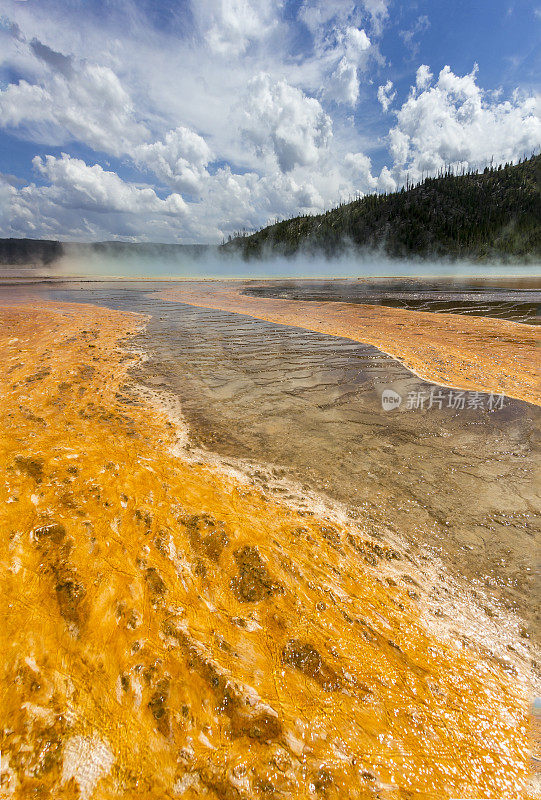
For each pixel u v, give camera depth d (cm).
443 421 423
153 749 138
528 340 782
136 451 347
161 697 154
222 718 148
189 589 206
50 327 893
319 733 144
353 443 378
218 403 477
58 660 166
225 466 334
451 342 777
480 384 534
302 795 126
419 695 161
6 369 567
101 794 124
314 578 219
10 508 249
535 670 176
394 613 202
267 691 158
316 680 164
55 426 386
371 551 244
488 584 222
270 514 271
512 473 324
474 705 158
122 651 172
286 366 631
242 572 218
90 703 150
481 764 137
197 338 834
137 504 267
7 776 127
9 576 202
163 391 514
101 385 524
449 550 246
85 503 262
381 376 575
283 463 343
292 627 189
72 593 195
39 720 142
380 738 144
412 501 292
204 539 240
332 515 275
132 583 206
